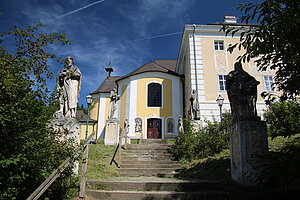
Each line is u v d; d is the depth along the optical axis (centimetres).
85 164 572
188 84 2123
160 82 2328
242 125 566
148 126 2220
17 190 422
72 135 696
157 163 953
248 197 459
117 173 822
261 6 449
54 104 518
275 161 376
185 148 996
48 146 483
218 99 1469
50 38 541
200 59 2005
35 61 507
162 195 545
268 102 509
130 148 1185
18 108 414
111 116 1484
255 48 477
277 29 427
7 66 436
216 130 1050
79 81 795
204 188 583
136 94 2289
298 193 336
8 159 385
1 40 501
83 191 554
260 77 1934
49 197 506
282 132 489
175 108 2256
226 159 837
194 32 2088
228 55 2020
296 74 443
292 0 406
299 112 481
